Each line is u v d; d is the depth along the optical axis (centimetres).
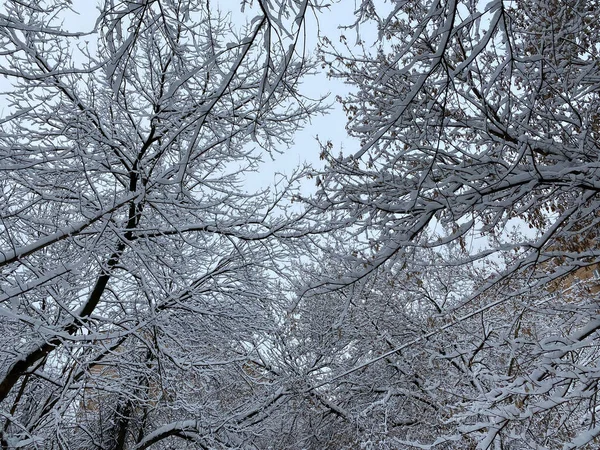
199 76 874
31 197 802
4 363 857
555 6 562
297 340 1297
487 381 818
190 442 1199
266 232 877
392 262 587
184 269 861
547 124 573
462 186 576
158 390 1081
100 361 889
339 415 1268
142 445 1049
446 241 539
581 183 496
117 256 838
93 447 1159
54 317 893
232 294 946
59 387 874
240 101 898
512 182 519
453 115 567
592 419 536
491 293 906
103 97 847
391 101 610
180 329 920
